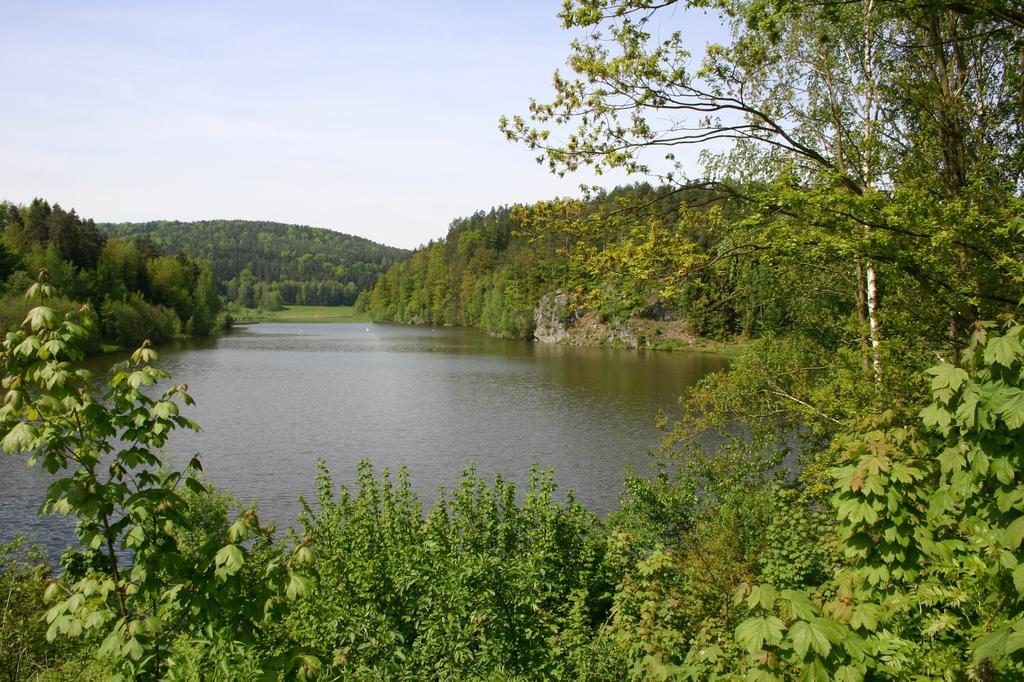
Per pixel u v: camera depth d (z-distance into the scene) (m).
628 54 9.42
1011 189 10.15
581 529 12.31
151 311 92.75
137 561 3.86
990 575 3.11
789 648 2.97
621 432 34.41
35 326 3.71
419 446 32.03
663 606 6.61
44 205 107.12
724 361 65.06
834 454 10.94
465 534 11.54
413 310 180.62
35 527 20.23
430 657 8.01
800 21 12.95
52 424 3.68
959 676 3.02
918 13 8.87
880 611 3.33
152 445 4.10
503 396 46.84
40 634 9.05
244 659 5.98
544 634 8.30
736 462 15.16
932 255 8.19
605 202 11.00
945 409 3.19
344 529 11.27
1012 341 2.87
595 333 92.38
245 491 24.78
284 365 69.00
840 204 8.64
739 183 13.77
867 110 12.56
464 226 195.12
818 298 15.61
